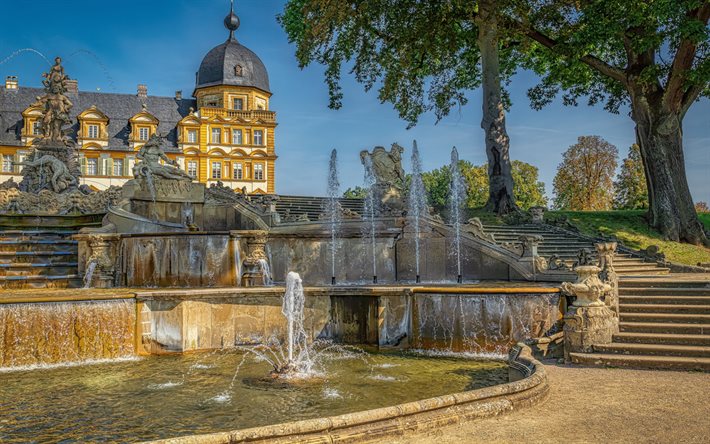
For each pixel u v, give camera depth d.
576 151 63.31
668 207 27.86
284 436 5.61
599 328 11.09
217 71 81.50
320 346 14.13
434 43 30.69
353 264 20.14
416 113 35.97
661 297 13.11
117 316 12.70
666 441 5.96
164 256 16.84
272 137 82.00
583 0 26.53
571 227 26.75
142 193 24.14
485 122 30.28
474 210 29.78
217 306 13.69
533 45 33.91
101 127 75.25
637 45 25.20
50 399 8.95
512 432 6.25
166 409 8.34
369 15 28.20
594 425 6.54
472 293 13.48
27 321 11.59
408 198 21.16
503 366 11.80
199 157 78.88
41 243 18.47
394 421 6.17
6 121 73.31
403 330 14.00
